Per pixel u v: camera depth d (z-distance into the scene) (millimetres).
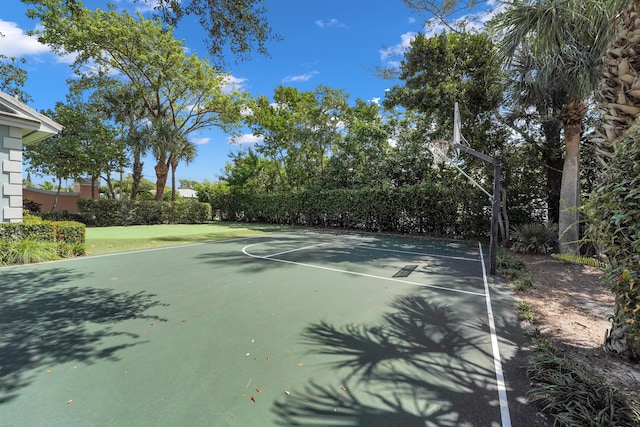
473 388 2395
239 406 2156
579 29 5863
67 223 8188
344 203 17203
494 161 6668
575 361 2738
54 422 1972
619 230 2146
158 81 18297
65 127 15711
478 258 8375
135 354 2887
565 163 8281
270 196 21000
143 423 1969
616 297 2422
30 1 14141
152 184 31562
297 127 20953
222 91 20469
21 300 4434
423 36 10898
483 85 10148
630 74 2660
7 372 2549
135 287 5156
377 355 2920
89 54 16344
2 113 7508
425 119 13055
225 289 5094
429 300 4648
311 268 6836
